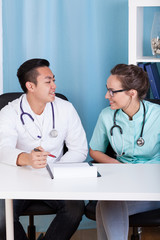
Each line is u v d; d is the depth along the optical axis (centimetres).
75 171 168
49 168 174
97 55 296
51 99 222
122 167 186
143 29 294
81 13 293
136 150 223
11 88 295
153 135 220
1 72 293
